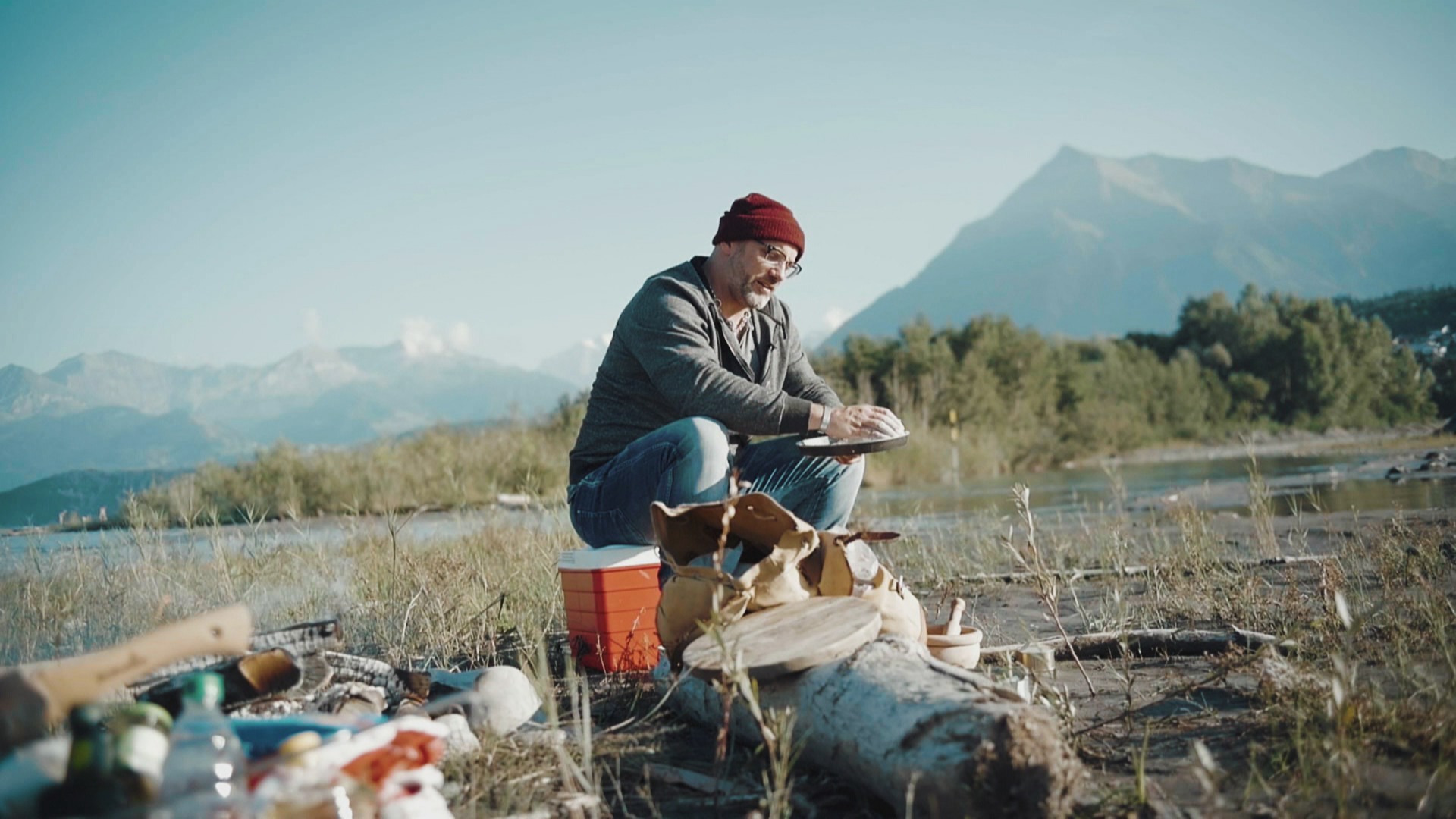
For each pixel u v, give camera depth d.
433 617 4.60
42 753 1.95
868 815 2.38
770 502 2.94
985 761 2.07
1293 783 2.32
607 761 2.84
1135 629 4.27
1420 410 50.41
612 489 3.91
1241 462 24.45
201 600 5.39
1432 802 2.16
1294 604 4.08
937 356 31.44
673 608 2.99
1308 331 54.81
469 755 2.66
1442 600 3.86
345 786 2.00
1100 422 35.31
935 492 17.23
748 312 4.21
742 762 2.81
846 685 2.47
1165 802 2.28
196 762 1.89
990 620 5.02
